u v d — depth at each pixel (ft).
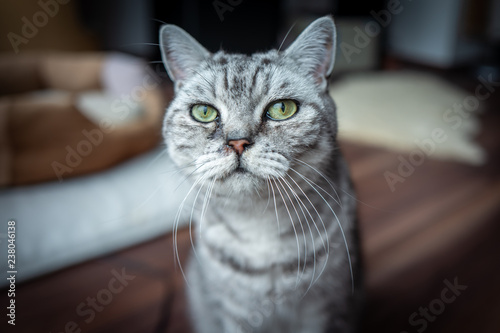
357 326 1.57
